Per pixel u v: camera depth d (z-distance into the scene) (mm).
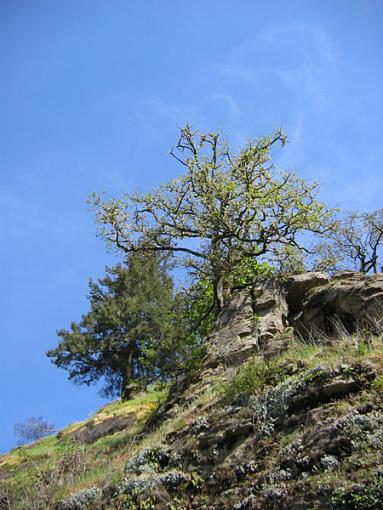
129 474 12578
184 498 11156
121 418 24234
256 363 14617
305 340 16625
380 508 8516
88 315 41250
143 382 22172
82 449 17641
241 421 12047
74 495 12617
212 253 22969
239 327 18172
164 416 16703
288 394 11922
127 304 40594
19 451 25656
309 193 23578
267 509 9672
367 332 13898
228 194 23375
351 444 9883
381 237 33469
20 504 14367
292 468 10164
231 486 10742
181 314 24359
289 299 18656
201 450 12078
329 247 31000
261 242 23125
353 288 16281
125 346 39906
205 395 15172
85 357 40156
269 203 23141
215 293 22234
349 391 11352
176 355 21859
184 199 24391
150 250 24766
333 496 9055
